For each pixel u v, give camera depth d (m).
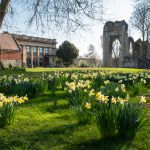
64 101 11.66
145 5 34.81
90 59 115.56
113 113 6.47
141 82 15.41
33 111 9.95
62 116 9.07
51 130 7.37
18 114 9.36
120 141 6.40
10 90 13.34
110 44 94.19
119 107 6.57
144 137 6.79
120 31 91.81
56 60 103.12
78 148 6.11
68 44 99.00
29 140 6.59
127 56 89.69
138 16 54.75
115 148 6.02
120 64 90.94
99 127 6.68
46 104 11.15
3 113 7.56
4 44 68.44
